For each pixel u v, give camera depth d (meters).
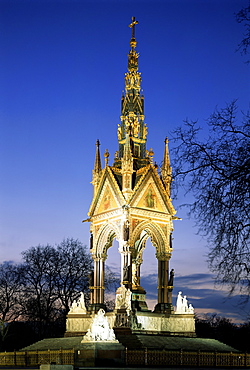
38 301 121.62
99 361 62.81
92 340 65.12
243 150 35.88
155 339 75.00
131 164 83.75
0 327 123.81
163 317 81.69
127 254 81.00
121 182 85.62
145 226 84.19
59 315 125.00
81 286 125.00
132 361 64.25
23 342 128.12
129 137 85.81
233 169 35.91
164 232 85.94
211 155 36.88
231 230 35.97
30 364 70.81
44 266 124.31
